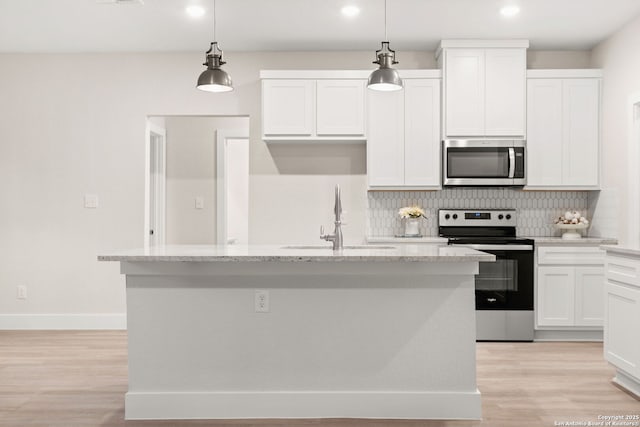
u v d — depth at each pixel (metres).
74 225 5.43
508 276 4.83
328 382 3.05
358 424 2.94
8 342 4.83
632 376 3.34
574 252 4.81
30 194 5.43
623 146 4.66
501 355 4.36
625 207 4.62
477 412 3.00
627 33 4.60
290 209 5.43
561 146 5.04
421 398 3.03
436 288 3.03
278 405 3.04
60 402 3.28
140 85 5.39
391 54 3.53
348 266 3.00
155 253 3.00
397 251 3.15
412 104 5.06
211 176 6.30
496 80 4.99
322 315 3.05
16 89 5.41
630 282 3.32
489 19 4.50
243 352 3.06
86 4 4.18
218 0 4.11
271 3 4.16
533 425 2.91
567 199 5.39
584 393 3.42
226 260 2.85
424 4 4.18
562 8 4.27
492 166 5.00
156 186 6.21
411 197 5.43
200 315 3.05
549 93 5.02
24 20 4.53
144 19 4.50
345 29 4.75
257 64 5.39
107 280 5.41
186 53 5.39
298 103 5.07
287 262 3.01
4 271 5.43
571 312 4.81
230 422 2.98
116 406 3.22
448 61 5.00
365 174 5.41
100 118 5.41
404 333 3.03
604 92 5.01
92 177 5.41
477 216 5.32
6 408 3.18
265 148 5.42
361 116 5.07
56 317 5.39
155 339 3.05
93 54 5.40
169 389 3.05
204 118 6.31
